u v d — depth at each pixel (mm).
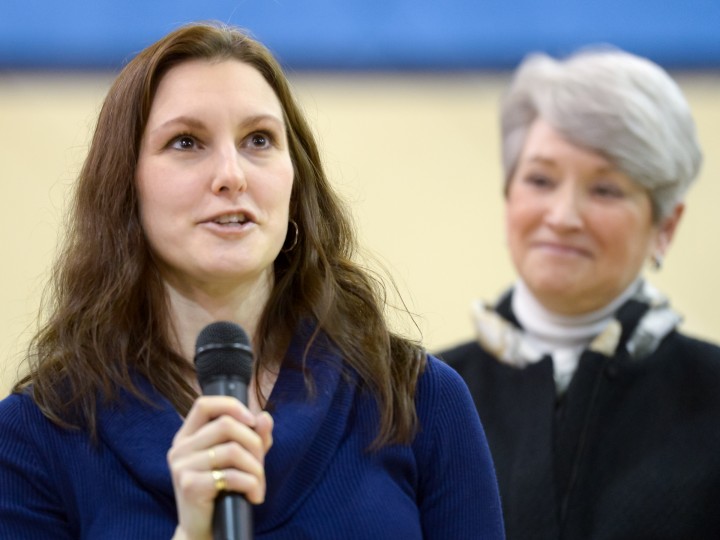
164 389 5371
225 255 5219
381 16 12734
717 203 13242
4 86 12633
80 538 5211
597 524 7453
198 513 4418
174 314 5547
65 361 5398
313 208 5805
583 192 8258
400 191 13656
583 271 8188
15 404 5395
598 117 8164
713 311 13250
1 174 12992
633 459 7637
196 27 5527
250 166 5328
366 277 5945
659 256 8617
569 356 8328
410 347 5758
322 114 12844
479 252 13570
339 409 5410
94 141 5621
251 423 4465
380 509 5203
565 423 7859
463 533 5465
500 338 8500
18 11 12477
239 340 4809
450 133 13242
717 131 12969
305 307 5660
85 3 12508
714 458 7500
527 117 8531
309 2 12648
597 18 12609
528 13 12719
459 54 12781
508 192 8648
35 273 12984
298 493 5207
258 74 5570
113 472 5207
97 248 5516
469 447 5582
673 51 12609
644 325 8078
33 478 5258
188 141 5387
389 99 13078
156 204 5344
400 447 5445
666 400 7805
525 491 7672
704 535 7340
